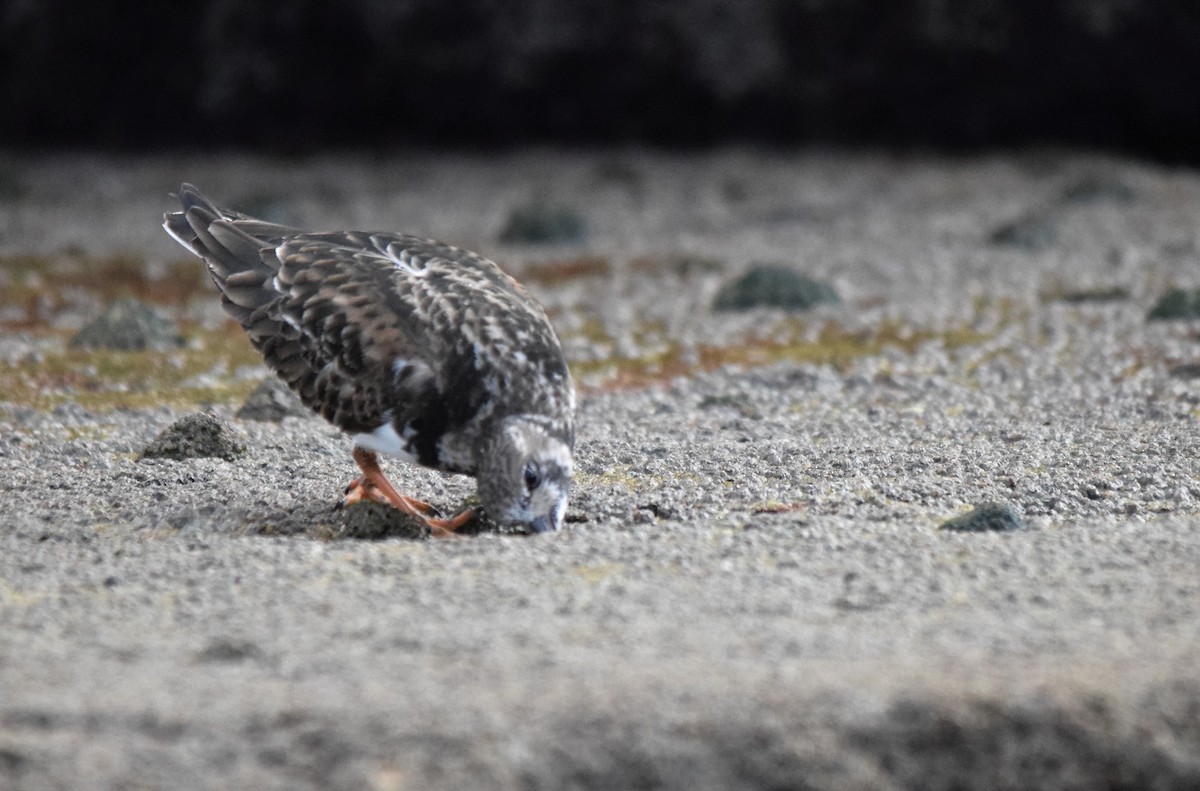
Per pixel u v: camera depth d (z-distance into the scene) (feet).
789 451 39.86
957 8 103.14
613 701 22.99
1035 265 71.56
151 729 22.40
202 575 29.45
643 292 67.77
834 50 105.29
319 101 107.45
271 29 104.73
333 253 35.29
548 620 26.50
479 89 106.63
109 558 30.83
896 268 71.72
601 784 22.09
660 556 30.25
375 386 32.99
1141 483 36.52
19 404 47.32
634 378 52.11
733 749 22.49
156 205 91.45
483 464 32.04
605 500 35.19
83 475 38.24
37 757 21.71
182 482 37.37
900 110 107.65
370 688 23.49
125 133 110.11
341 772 21.74
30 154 108.37
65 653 25.25
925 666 24.35
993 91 106.11
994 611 26.96
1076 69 104.32
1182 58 102.89
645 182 98.07
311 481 37.76
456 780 21.76
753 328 60.08
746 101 107.04
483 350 32.37
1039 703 23.34
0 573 29.86
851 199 92.12
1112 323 58.44
